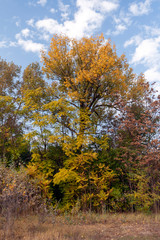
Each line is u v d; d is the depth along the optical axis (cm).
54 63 1641
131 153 1250
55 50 1599
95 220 929
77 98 1505
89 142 1302
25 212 938
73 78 1638
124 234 701
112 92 1430
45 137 1319
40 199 1115
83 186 1180
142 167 1146
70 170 1191
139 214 1054
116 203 1241
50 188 1274
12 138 1623
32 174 1228
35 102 1485
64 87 1692
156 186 1095
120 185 1312
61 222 852
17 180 1005
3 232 650
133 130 1220
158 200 1079
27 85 1866
